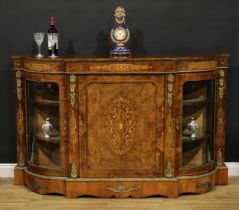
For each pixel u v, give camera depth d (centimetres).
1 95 427
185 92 377
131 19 421
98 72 362
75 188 377
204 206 362
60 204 366
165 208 358
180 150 378
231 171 434
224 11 420
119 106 369
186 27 422
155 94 366
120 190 377
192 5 420
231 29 423
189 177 381
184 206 362
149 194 378
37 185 388
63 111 374
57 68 367
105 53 424
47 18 419
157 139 372
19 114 400
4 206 362
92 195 379
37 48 422
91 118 371
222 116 400
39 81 374
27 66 379
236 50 425
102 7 419
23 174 409
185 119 388
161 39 423
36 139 393
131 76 364
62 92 371
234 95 429
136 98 367
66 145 378
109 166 377
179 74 367
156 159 375
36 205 364
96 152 375
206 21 421
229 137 434
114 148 374
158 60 359
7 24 419
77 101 369
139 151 374
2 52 422
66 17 419
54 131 390
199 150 395
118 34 387
